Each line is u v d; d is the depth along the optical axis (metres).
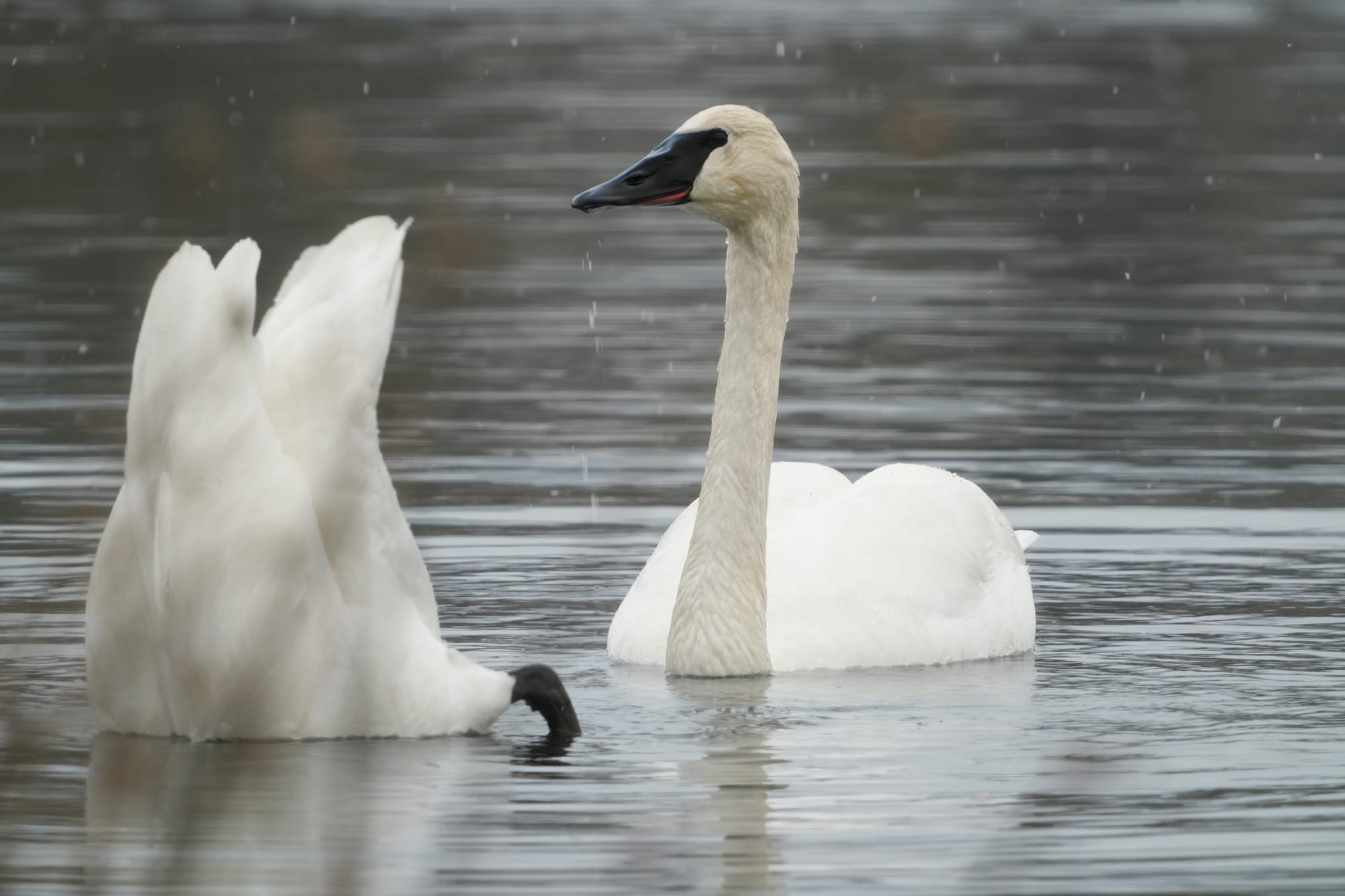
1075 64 50.75
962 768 11.11
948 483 15.84
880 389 22.88
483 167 36.44
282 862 9.42
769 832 9.92
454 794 10.45
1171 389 22.94
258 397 10.76
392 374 23.30
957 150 40.09
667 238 32.66
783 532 15.09
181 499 10.70
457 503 18.28
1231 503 18.39
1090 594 15.80
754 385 13.75
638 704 12.60
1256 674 13.44
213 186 34.62
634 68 48.41
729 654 13.47
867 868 9.41
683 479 19.17
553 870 9.34
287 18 55.00
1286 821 10.12
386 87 45.12
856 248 31.19
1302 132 42.12
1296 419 21.53
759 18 59.06
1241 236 32.25
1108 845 9.75
